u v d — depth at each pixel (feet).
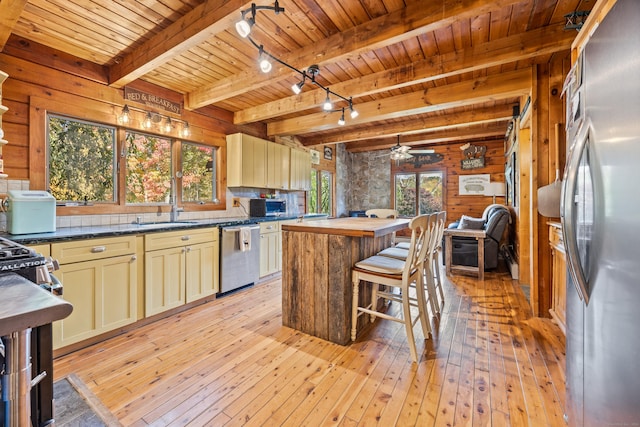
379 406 5.10
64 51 8.48
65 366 6.31
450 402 5.18
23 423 2.35
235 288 11.37
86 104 9.01
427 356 6.70
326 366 6.32
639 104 2.40
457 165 22.02
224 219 12.89
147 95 10.62
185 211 12.10
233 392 5.47
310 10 6.76
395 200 24.40
